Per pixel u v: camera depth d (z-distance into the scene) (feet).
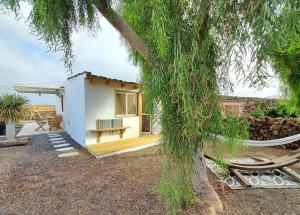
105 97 24.36
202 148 9.20
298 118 21.39
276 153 20.48
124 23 8.64
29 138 27.73
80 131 23.88
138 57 10.75
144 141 24.59
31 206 9.55
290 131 22.81
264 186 11.83
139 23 8.10
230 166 13.20
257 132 24.31
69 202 9.92
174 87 6.50
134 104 28.66
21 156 18.89
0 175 13.76
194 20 6.16
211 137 8.36
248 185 11.60
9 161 17.26
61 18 7.25
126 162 16.70
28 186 11.88
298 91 15.93
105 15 8.39
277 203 9.79
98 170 14.70
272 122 23.85
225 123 8.81
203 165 9.39
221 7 5.13
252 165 13.88
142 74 8.46
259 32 4.65
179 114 6.98
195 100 6.44
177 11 6.23
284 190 11.39
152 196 10.38
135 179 12.82
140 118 29.43
